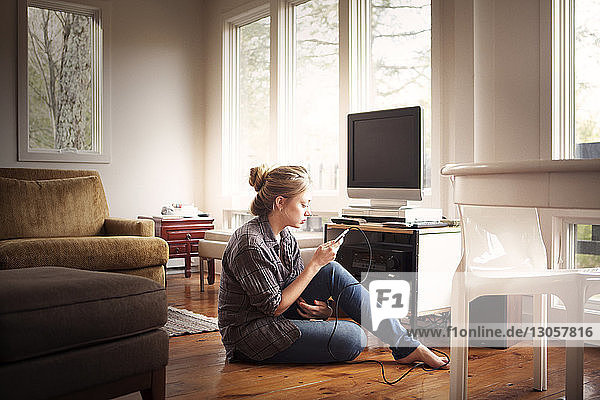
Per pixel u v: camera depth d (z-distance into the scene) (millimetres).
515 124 3084
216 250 4164
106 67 5027
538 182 1542
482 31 3201
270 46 4691
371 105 3973
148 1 5238
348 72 3982
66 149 4973
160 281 3479
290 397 1987
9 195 3607
